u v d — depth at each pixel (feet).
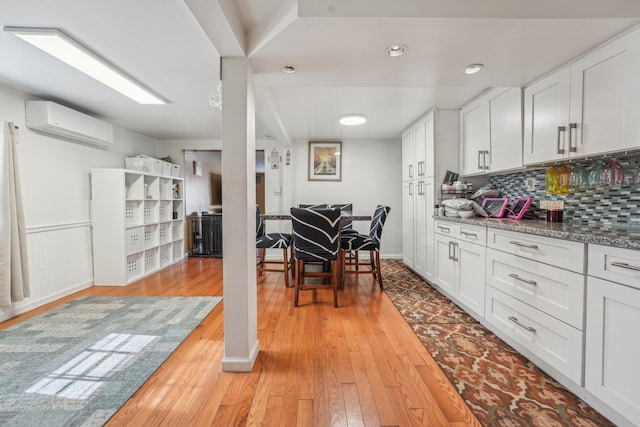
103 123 11.60
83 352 6.47
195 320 8.23
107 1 4.93
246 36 5.55
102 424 4.39
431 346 6.75
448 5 4.48
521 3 4.51
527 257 5.94
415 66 6.16
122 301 9.83
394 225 17.16
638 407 3.88
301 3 4.42
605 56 5.32
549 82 6.64
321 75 6.56
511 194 9.74
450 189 10.43
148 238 13.80
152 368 5.85
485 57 5.84
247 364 5.76
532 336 5.84
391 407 4.75
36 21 5.52
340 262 11.62
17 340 7.03
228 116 5.65
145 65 7.45
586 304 4.63
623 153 5.68
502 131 8.41
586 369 4.64
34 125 9.20
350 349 6.63
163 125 13.74
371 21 4.55
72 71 7.80
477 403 4.84
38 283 9.39
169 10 5.19
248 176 5.77
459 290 8.83
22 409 4.68
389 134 15.58
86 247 11.45
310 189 17.10
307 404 4.83
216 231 18.25
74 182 11.00
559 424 4.37
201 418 4.52
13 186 8.21
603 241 4.30
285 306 9.37
